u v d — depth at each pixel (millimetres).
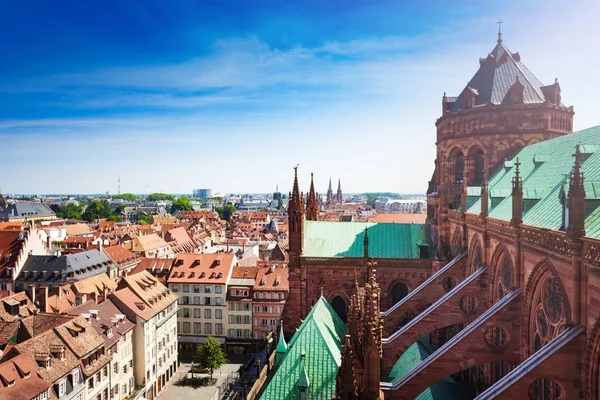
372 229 67875
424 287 50312
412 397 31250
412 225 68375
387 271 61625
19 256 107250
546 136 54281
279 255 152625
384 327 50594
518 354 31219
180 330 109875
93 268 115312
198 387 89250
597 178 28812
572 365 22594
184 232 196625
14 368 50531
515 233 31500
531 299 29875
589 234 22391
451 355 31344
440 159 62406
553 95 56969
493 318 31312
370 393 27328
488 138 56125
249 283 109188
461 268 49625
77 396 58750
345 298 62625
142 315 80875
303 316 63125
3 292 84562
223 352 104125
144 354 80312
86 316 69688
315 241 66375
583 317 22359
